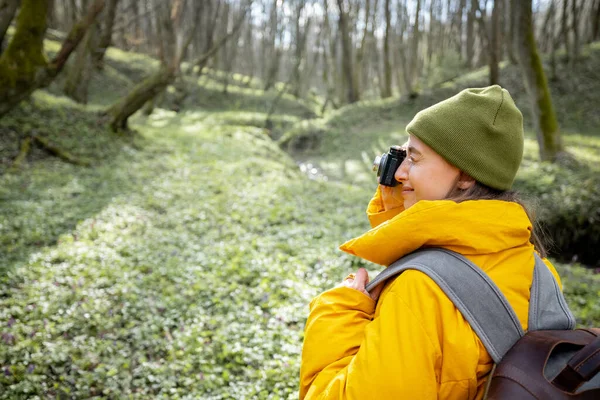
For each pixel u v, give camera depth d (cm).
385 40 3328
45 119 1205
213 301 471
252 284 515
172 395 337
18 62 912
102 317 436
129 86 2953
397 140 2252
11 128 1086
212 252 615
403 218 112
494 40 1919
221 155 1413
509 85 2530
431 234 110
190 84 3281
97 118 1353
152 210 814
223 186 1014
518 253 113
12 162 971
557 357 96
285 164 1694
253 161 1349
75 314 433
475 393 103
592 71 2478
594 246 885
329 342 117
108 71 3002
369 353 104
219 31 4116
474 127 111
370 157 2088
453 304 104
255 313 443
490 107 112
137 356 384
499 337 102
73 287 487
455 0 4003
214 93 3478
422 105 2709
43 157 1056
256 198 920
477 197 115
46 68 947
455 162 112
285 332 407
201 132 1919
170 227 735
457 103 115
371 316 121
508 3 1414
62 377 346
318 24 4469
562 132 2078
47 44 2694
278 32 4169
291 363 355
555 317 111
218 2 3095
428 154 117
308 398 112
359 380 102
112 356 378
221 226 741
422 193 119
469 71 3278
